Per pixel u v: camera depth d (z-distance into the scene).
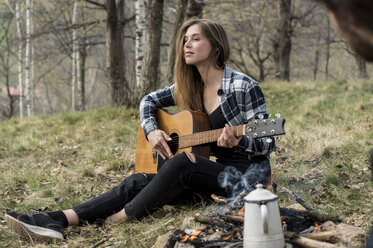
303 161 4.38
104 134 7.54
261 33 21.03
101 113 9.24
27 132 8.16
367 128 5.36
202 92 3.28
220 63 3.18
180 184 2.86
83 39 17.47
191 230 2.35
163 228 2.80
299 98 9.98
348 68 25.27
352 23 0.91
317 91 10.46
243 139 2.84
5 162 6.12
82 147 6.74
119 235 2.81
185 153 2.87
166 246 2.28
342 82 11.35
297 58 25.27
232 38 20.94
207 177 2.87
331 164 4.06
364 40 0.92
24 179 4.90
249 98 2.97
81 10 18.62
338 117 6.82
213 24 3.14
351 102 8.04
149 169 3.65
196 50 3.10
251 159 3.00
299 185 3.57
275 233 1.88
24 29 21.92
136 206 2.90
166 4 14.82
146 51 9.52
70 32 17.92
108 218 3.00
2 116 24.78
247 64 26.38
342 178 3.66
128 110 9.23
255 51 22.25
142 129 3.76
